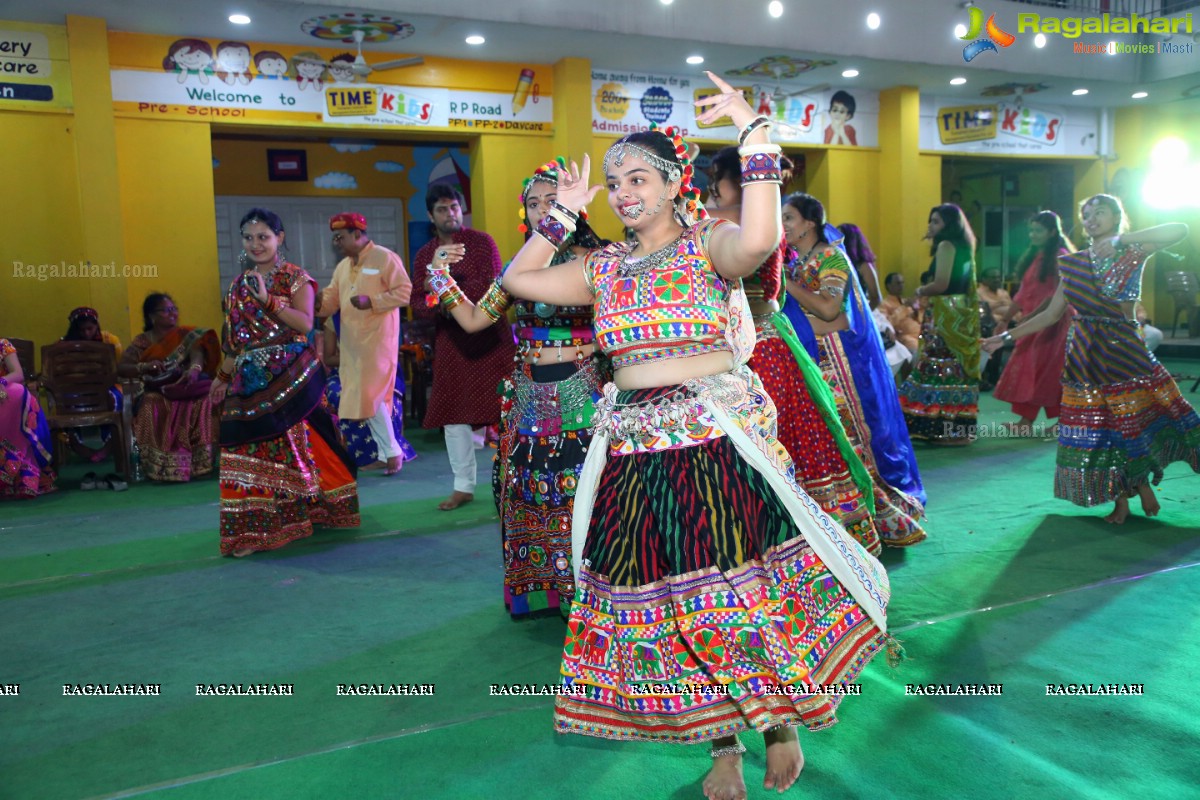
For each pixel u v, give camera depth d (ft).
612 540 6.79
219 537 15.42
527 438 10.32
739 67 36.14
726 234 6.68
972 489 17.29
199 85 30.12
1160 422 14.01
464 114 33.86
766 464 6.66
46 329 28.91
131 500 19.26
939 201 43.14
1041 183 52.21
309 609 11.55
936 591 11.23
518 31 30.37
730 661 6.43
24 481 19.29
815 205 12.42
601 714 6.86
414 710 8.50
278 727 8.23
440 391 15.47
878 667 9.02
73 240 28.99
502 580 12.56
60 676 9.56
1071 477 14.37
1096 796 6.65
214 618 11.30
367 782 7.21
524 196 10.11
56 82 28.32
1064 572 11.87
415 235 43.37
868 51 34.76
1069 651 9.26
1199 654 9.09
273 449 14.26
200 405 21.54
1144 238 13.34
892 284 34.24
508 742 7.84
